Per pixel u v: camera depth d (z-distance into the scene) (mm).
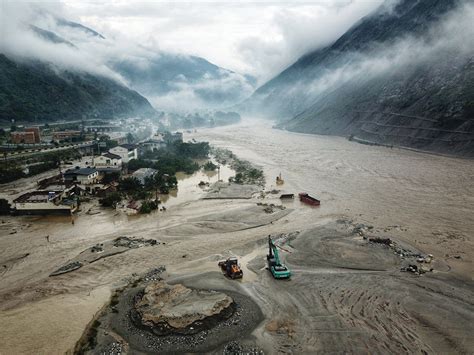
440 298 46188
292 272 53625
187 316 41156
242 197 94500
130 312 43406
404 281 50562
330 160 145000
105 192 94438
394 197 92438
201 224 74125
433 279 51031
